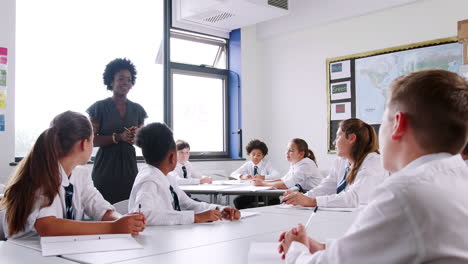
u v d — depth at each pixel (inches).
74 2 169.2
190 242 51.9
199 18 200.2
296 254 37.3
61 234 53.8
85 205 69.7
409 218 26.9
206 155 220.2
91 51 173.2
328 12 196.7
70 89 167.0
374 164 87.7
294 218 71.7
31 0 158.6
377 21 184.5
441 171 28.8
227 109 229.1
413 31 173.6
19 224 54.0
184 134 212.5
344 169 99.9
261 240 53.0
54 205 56.1
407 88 31.3
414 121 30.9
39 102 159.3
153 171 71.5
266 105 229.8
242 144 225.5
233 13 193.3
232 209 70.4
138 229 56.7
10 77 148.6
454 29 162.4
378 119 183.3
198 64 220.1
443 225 26.7
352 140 91.7
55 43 163.8
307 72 211.2
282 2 193.3
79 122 59.6
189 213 67.0
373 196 29.8
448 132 30.2
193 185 156.9
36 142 57.2
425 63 169.6
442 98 30.0
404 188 27.8
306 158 156.9
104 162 111.4
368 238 28.3
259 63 231.5
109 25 179.8
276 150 225.3
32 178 54.9
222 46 229.1
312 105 208.8
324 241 52.2
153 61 198.2
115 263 41.6
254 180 157.5
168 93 202.7
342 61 196.4
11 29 148.8
